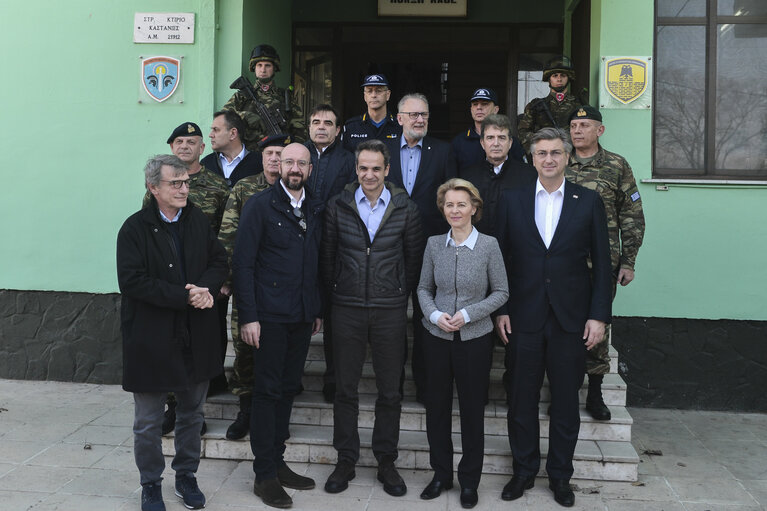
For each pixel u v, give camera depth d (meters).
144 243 3.26
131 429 4.65
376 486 3.78
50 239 5.75
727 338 5.28
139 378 3.23
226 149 4.59
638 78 5.22
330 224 3.72
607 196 4.24
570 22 6.65
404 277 3.75
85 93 5.69
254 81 5.76
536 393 3.67
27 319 5.79
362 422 4.28
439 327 3.52
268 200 3.59
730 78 5.44
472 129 4.61
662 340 5.32
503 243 3.74
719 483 3.93
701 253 5.27
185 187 3.32
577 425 3.62
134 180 5.67
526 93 7.18
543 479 3.93
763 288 5.24
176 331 3.29
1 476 3.82
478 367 3.53
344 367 3.71
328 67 7.29
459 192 3.54
